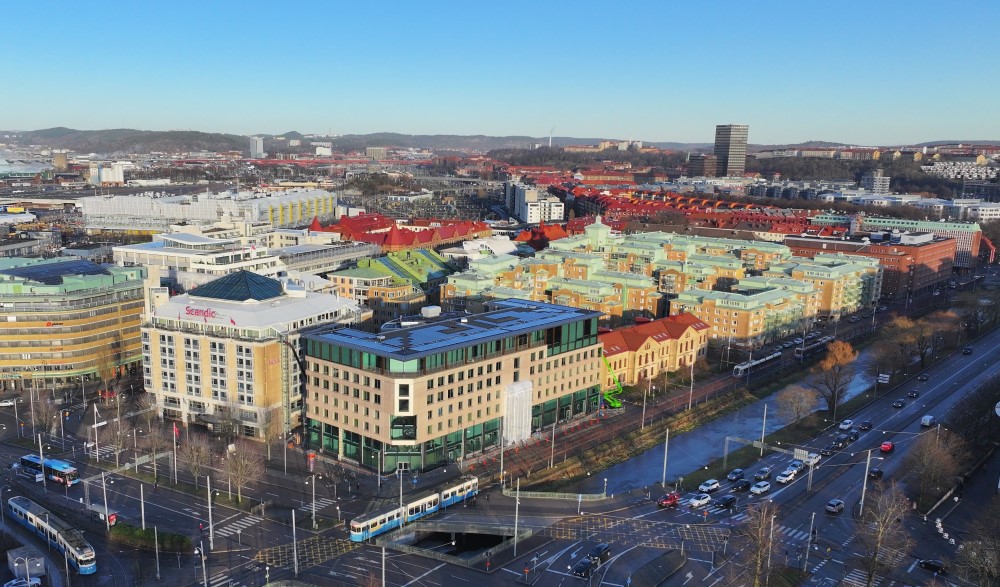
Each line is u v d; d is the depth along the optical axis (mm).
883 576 155250
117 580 149250
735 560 160875
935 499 189375
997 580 146625
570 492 191375
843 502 189500
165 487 189250
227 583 148125
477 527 171625
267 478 194500
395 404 191250
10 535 166625
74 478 190500
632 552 163500
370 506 180000
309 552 160375
